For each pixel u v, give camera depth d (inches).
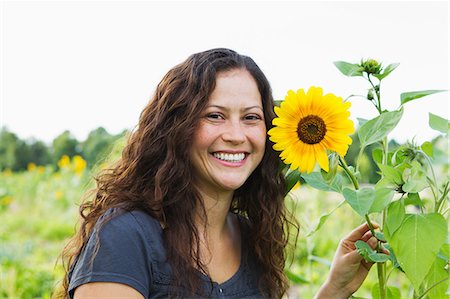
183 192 85.0
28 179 461.1
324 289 90.4
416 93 77.8
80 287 79.3
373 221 88.1
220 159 84.4
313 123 75.4
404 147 79.1
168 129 86.5
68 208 417.7
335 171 77.7
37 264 232.5
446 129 80.1
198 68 84.8
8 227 362.9
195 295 83.7
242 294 91.0
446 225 73.4
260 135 85.3
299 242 157.2
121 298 78.2
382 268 82.1
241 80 84.8
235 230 96.2
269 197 94.5
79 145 655.8
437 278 81.1
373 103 79.0
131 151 90.0
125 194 85.7
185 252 83.3
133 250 80.1
